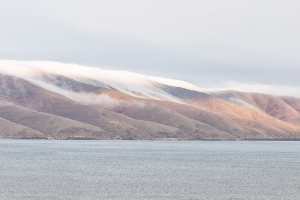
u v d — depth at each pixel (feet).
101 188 326.03
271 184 354.33
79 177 386.52
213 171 448.65
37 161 554.87
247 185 347.56
